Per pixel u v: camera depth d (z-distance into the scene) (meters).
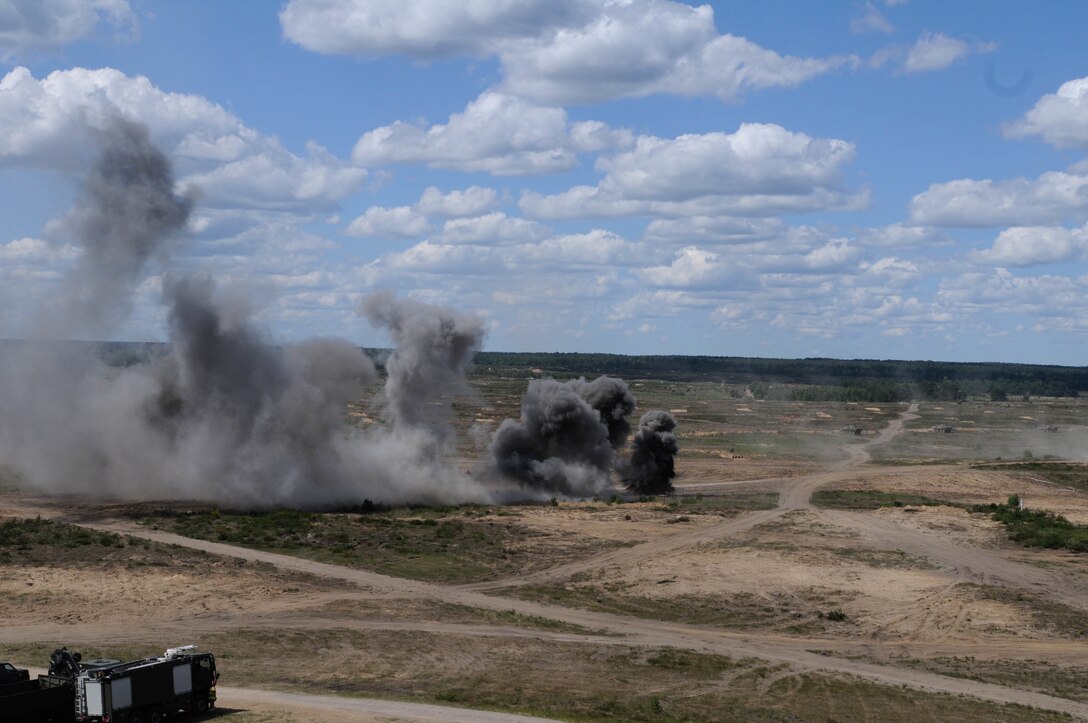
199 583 84.12
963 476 185.50
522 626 77.50
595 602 88.38
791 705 58.38
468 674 61.25
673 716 53.59
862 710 57.94
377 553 103.62
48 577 82.50
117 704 45.50
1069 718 58.16
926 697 61.62
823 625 82.56
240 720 47.25
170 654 49.16
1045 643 78.19
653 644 73.75
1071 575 101.00
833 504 148.75
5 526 101.62
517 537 116.25
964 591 93.00
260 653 64.31
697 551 109.69
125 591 80.06
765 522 128.88
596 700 56.09
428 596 86.50
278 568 93.31
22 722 44.09
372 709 50.16
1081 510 148.12
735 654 71.88
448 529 118.50
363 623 75.12
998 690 64.88
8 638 65.81
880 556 108.12
